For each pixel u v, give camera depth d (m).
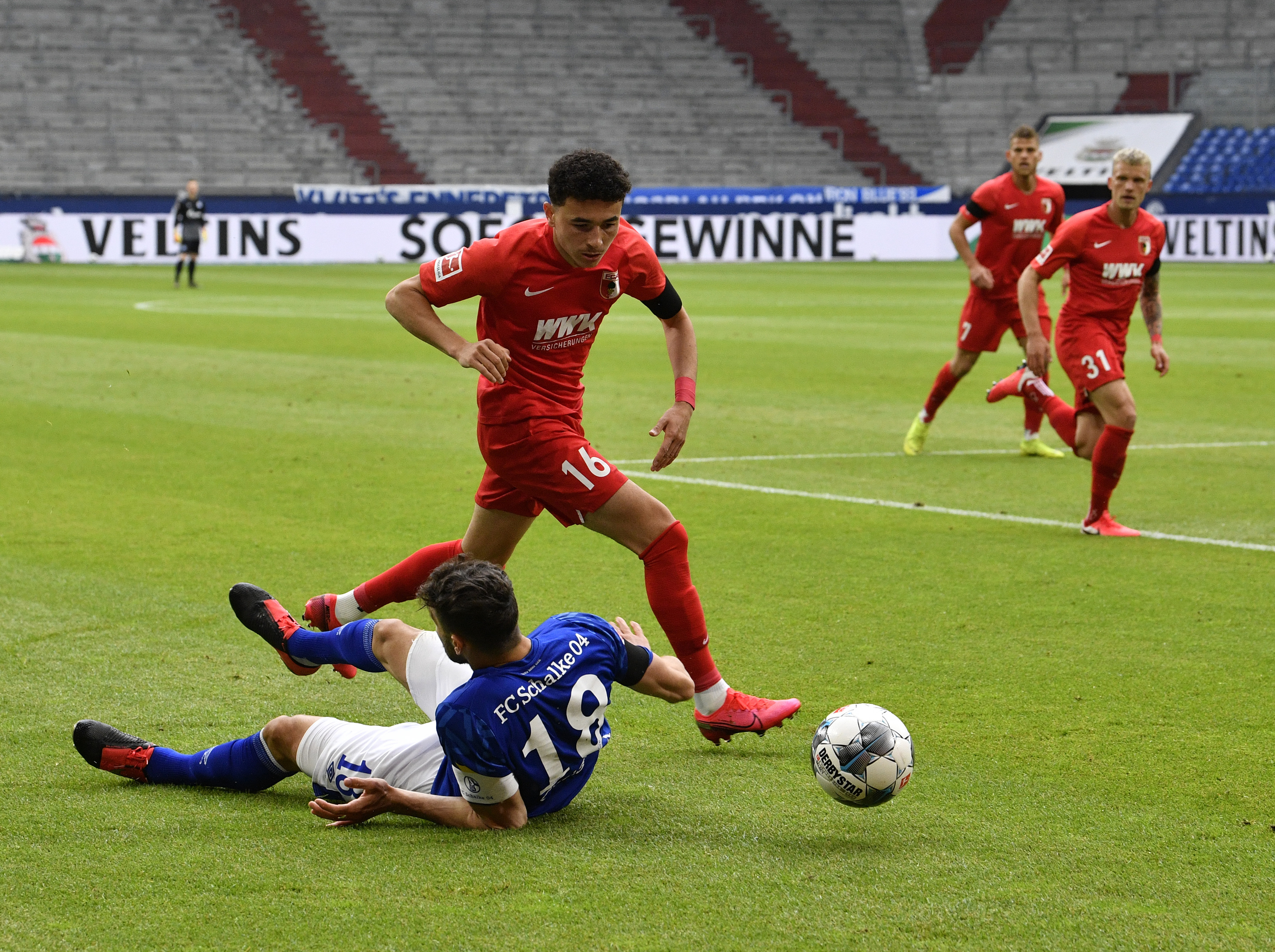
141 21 156.00
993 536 27.48
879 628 21.00
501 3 169.62
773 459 36.53
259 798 14.42
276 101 156.00
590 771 14.03
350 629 15.75
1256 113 159.00
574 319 16.47
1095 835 13.45
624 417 43.62
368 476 33.34
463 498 30.72
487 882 12.21
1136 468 35.16
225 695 17.77
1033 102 172.75
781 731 16.78
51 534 27.00
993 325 36.66
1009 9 179.25
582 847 13.07
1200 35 175.75
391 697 17.83
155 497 30.77
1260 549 26.25
